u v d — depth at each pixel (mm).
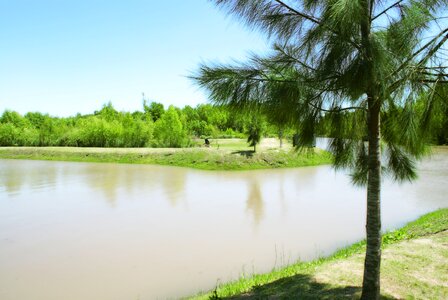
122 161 36094
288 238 10172
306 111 3385
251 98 3281
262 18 3338
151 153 36750
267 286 5312
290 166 29859
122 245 9742
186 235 10594
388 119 3844
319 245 9500
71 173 26719
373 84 3020
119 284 7277
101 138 50062
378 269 3820
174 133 45375
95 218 12758
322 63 3006
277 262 8266
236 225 11641
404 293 4574
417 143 3492
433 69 3049
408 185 18812
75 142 52844
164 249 9367
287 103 3258
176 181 22047
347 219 12234
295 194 17047
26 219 12695
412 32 2822
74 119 71125
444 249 6445
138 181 22125
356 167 4309
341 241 9812
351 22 2629
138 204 15102
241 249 9273
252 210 13766
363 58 2758
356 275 5277
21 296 6840
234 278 7387
